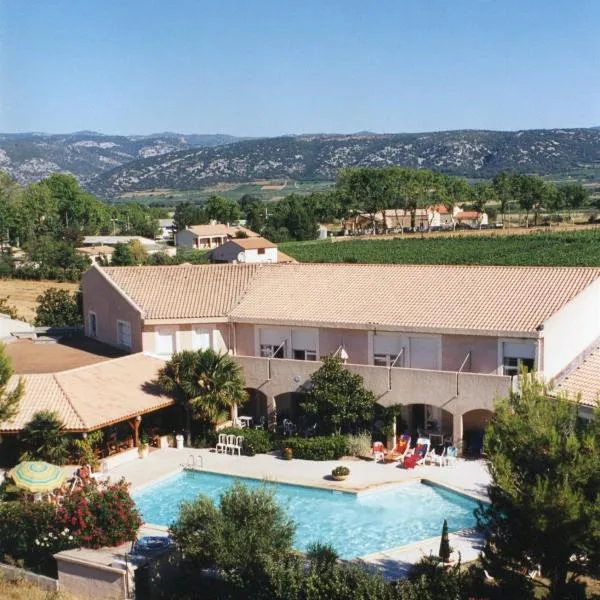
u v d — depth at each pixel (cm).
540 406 2036
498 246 13875
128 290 4756
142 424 4203
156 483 3669
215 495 3528
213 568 2469
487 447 2023
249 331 4506
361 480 3569
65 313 6369
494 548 2109
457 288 4253
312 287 4600
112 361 4338
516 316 3856
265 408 4459
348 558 2806
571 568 1994
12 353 4803
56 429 3647
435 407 4066
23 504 2828
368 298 4353
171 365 4116
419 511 3259
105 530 2611
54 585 2523
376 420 4062
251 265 4953
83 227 19438
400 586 2091
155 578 2475
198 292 4725
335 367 3988
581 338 4147
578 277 4138
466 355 3909
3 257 12350
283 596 2155
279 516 2483
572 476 1848
